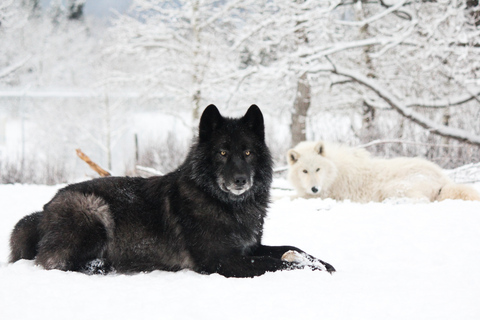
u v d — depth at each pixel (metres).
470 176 10.70
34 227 4.14
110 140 27.17
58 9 46.97
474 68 13.26
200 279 3.42
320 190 8.75
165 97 21.44
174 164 15.85
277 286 3.19
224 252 3.96
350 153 9.07
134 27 20.41
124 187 4.28
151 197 4.24
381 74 16.81
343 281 3.35
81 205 3.96
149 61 21.42
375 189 8.45
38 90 31.48
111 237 4.07
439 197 7.86
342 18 19.23
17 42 32.25
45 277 3.29
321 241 5.10
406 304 2.79
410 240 4.82
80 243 3.88
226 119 4.28
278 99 18.70
